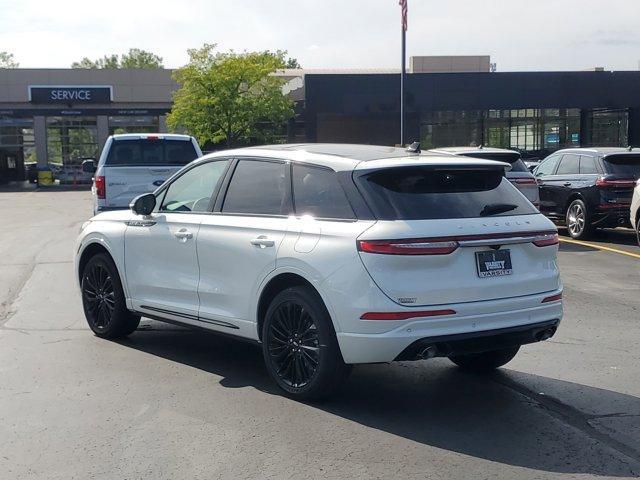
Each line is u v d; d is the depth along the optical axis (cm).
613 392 617
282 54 4566
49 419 553
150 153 1406
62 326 847
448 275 538
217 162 688
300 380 586
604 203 1546
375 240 528
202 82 3997
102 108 4909
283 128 4359
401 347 525
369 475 458
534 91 3991
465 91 3969
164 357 721
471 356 668
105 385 632
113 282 767
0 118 4866
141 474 459
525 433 528
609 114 4106
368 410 573
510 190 611
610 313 905
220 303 648
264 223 611
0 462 478
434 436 521
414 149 628
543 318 580
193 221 674
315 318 561
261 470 465
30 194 3909
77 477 456
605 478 457
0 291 1055
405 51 2816
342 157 594
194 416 558
